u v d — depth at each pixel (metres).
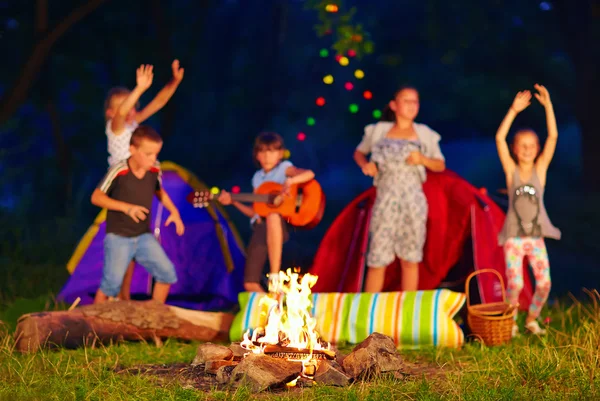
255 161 7.90
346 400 4.54
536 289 6.79
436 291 6.51
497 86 25.17
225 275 8.49
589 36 18.08
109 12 17.39
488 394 4.60
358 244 7.80
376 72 26.72
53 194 18.03
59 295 8.08
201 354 5.36
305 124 27.66
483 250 7.52
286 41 27.02
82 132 19.45
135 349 6.16
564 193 20.62
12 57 16.64
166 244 8.49
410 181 7.36
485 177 24.70
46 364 5.55
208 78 23.36
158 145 6.89
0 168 18.64
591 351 5.38
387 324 6.36
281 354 5.17
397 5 23.81
